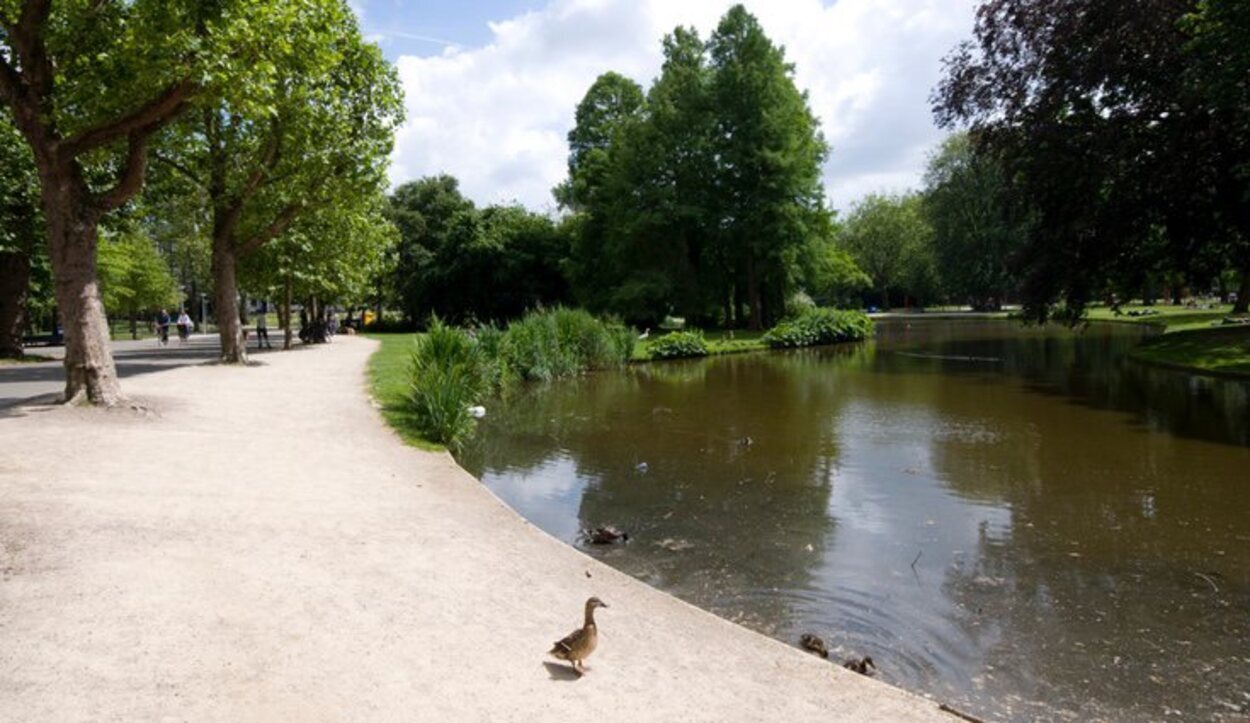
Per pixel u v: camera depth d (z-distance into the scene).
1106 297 30.06
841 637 6.06
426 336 20.53
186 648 4.58
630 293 44.22
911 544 8.37
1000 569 7.57
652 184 46.47
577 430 15.74
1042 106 25.03
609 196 48.50
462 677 4.44
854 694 4.62
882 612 6.56
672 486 11.05
